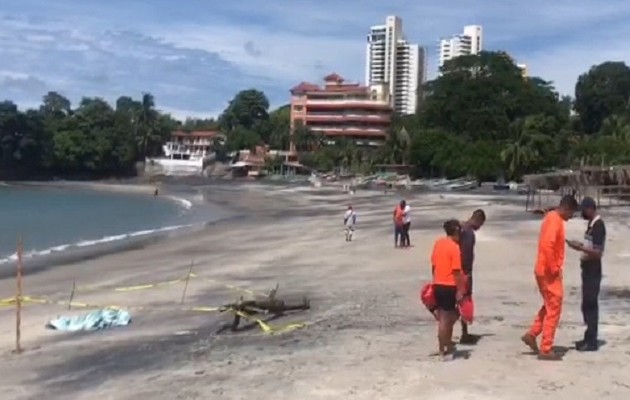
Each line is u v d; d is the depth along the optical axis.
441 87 139.88
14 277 28.22
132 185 148.38
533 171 113.12
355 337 13.71
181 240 43.47
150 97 185.50
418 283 22.03
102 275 28.36
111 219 65.50
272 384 10.58
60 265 32.09
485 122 132.50
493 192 100.56
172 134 194.38
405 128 144.50
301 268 27.81
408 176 128.00
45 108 175.62
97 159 164.75
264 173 165.25
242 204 86.69
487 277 22.47
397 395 9.63
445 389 9.78
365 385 10.17
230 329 15.78
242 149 177.12
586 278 11.62
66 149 162.12
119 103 195.12
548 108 135.00
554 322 11.08
